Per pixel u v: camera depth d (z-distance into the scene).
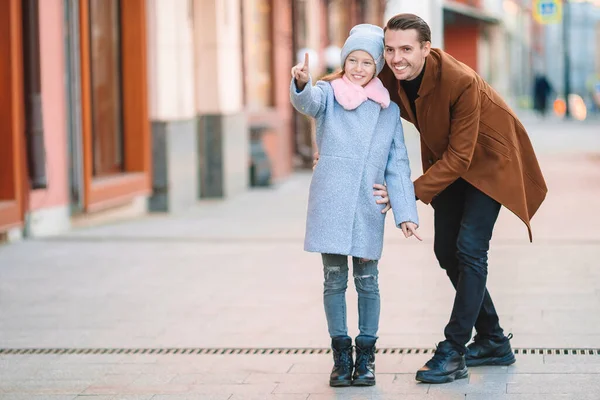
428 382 5.93
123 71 14.93
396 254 10.79
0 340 7.38
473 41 47.44
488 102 5.88
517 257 10.29
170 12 15.50
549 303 8.06
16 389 6.13
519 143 6.07
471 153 5.75
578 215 13.59
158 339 7.30
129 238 12.49
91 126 13.95
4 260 10.91
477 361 6.27
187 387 6.08
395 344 6.92
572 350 6.62
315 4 23.55
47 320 8.01
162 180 15.35
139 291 9.11
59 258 11.02
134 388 6.10
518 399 5.61
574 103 47.16
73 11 13.17
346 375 5.94
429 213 14.57
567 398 5.61
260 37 20.34
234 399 5.80
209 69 17.19
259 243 11.95
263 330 7.49
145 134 14.95
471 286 5.89
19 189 11.84
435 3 29.31
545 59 73.56
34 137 12.19
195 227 13.57
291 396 5.81
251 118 19.47
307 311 8.11
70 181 13.44
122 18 14.88
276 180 20.88
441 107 5.76
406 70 5.66
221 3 17.20
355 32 5.77
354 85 5.75
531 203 6.18
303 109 5.71
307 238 5.79
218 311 8.19
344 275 5.93
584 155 24.38
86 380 6.30
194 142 16.38
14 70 11.71
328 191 5.73
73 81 13.23
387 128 5.81
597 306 7.91
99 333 7.53
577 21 73.56
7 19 11.70
